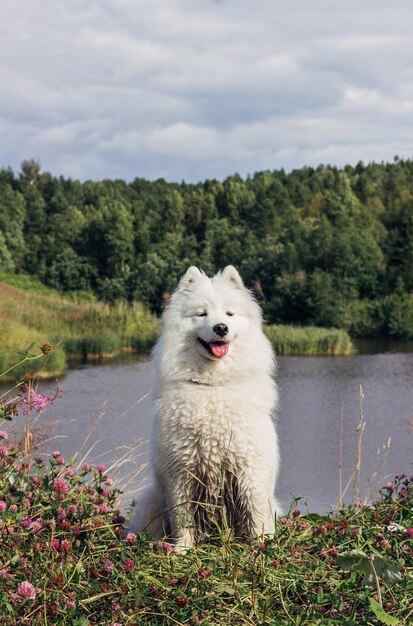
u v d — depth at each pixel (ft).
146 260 281.13
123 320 142.72
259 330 17.63
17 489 13.84
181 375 16.57
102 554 12.42
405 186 424.05
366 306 206.49
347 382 102.37
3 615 10.23
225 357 16.55
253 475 16.14
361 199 402.72
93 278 284.82
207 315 16.71
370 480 28.58
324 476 49.03
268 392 16.94
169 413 16.31
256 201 349.41
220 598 11.21
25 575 11.23
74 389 80.38
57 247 305.32
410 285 229.04
